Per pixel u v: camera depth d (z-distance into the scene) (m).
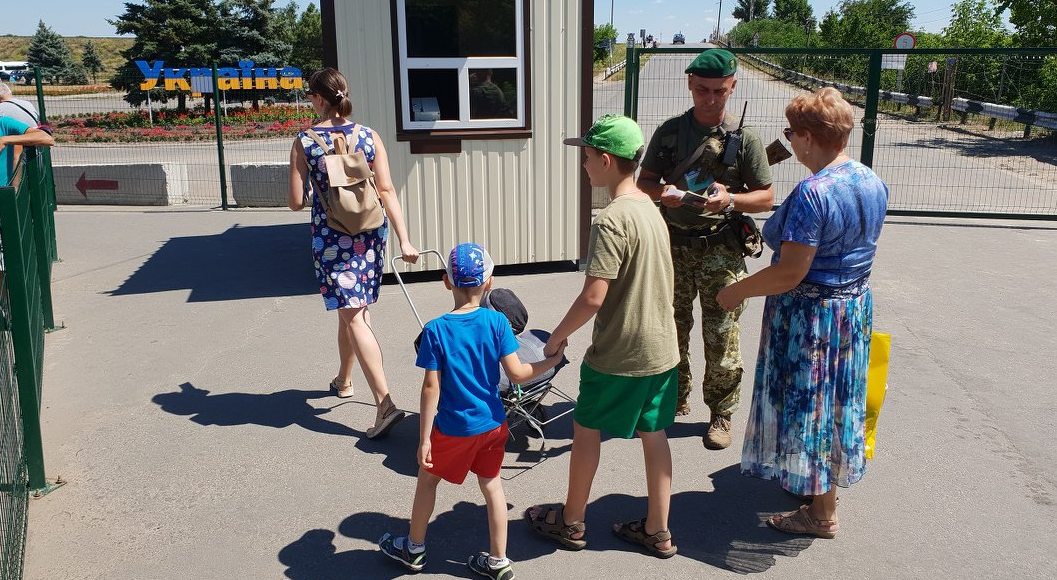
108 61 102.56
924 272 7.51
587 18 7.09
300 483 3.87
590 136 2.99
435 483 3.07
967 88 17.70
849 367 3.11
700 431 4.41
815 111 2.97
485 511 3.64
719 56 3.79
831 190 2.91
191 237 9.48
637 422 3.12
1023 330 5.92
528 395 4.03
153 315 6.45
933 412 4.57
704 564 3.23
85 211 11.49
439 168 7.10
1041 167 13.91
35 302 4.97
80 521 3.52
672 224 4.08
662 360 3.04
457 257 2.96
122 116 34.94
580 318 2.93
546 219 7.45
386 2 6.70
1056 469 3.93
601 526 3.51
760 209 3.85
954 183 12.61
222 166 11.52
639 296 2.98
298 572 3.18
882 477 3.87
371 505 3.68
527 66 7.05
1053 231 9.27
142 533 3.44
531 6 6.93
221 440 4.30
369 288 4.25
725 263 3.96
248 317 6.38
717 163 3.93
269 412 4.65
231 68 37.97
